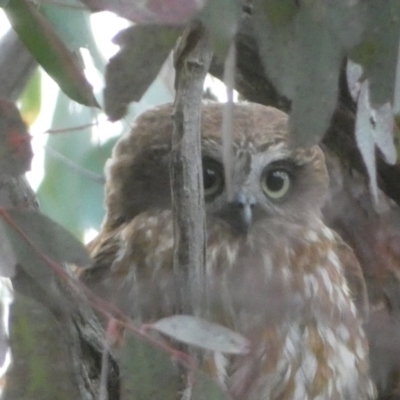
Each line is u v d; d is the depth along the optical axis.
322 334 6.39
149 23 3.57
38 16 4.00
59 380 4.03
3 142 3.84
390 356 6.45
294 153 6.77
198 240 4.21
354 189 6.86
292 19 3.85
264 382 6.13
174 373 3.93
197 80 4.01
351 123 6.40
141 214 6.71
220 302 5.95
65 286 4.21
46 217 3.89
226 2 3.51
